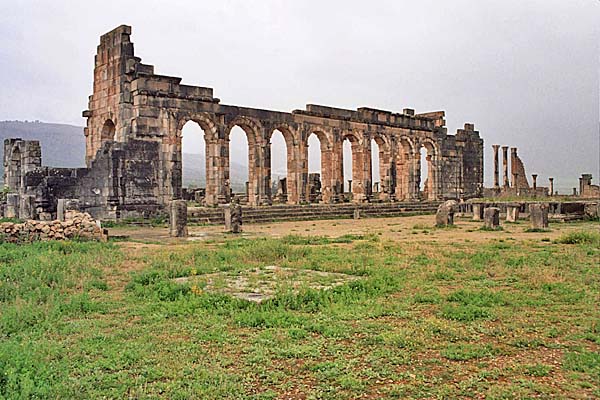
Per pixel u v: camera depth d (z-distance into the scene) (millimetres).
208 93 38000
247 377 6809
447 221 30797
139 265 15391
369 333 8578
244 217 36656
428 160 56812
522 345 8031
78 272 13750
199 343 8172
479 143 61594
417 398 6188
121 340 8328
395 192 52562
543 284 12242
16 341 8078
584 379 6734
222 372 6941
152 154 34938
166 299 11062
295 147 44406
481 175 61781
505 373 6902
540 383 6594
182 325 9141
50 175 32969
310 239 23125
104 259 15977
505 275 13734
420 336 8391
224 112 38906
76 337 8438
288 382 6664
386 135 51469
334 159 47156
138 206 34062
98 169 33594
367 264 15414
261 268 14586
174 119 36062
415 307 10344
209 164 38719
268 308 10008
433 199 56188
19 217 34156
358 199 49688
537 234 25875
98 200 33500
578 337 8375
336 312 9766
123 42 35406
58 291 11531
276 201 51031
